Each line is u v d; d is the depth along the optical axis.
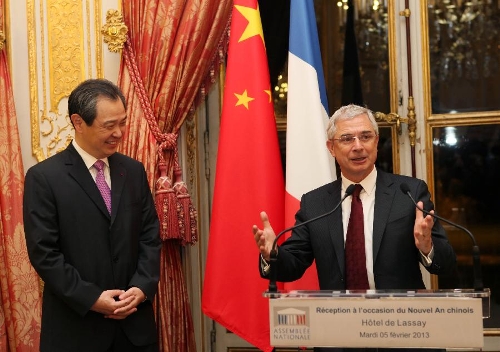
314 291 1.86
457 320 1.70
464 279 3.35
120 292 2.48
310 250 2.53
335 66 3.46
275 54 3.51
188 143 3.41
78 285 2.43
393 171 3.39
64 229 2.49
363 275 2.37
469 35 3.34
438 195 3.37
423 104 3.36
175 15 3.09
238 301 3.02
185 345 3.14
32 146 3.30
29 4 3.29
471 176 3.34
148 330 2.59
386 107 3.41
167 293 3.10
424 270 3.38
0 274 3.14
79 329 2.48
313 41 3.13
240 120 3.04
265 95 3.05
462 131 3.35
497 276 3.31
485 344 3.31
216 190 3.05
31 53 3.29
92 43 3.29
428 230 2.07
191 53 3.08
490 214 3.32
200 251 3.54
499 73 3.31
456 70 3.35
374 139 2.45
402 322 1.73
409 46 3.36
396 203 2.41
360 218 2.43
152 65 3.11
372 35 3.43
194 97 3.15
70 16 3.30
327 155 3.00
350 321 1.75
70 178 2.53
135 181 2.66
